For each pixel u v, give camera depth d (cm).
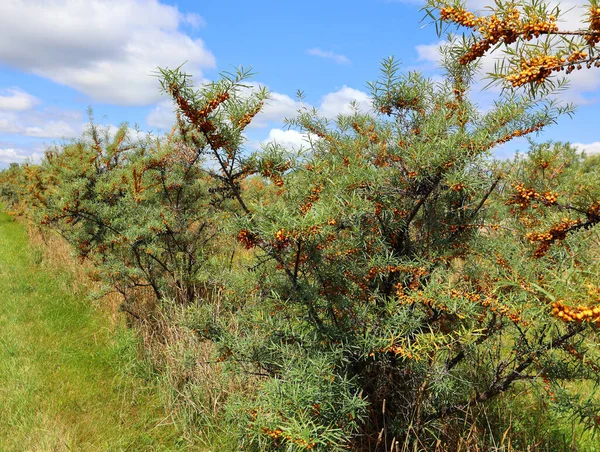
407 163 252
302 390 226
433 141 247
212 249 567
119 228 520
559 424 315
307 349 262
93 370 444
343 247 268
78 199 516
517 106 261
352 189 254
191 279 516
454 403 283
